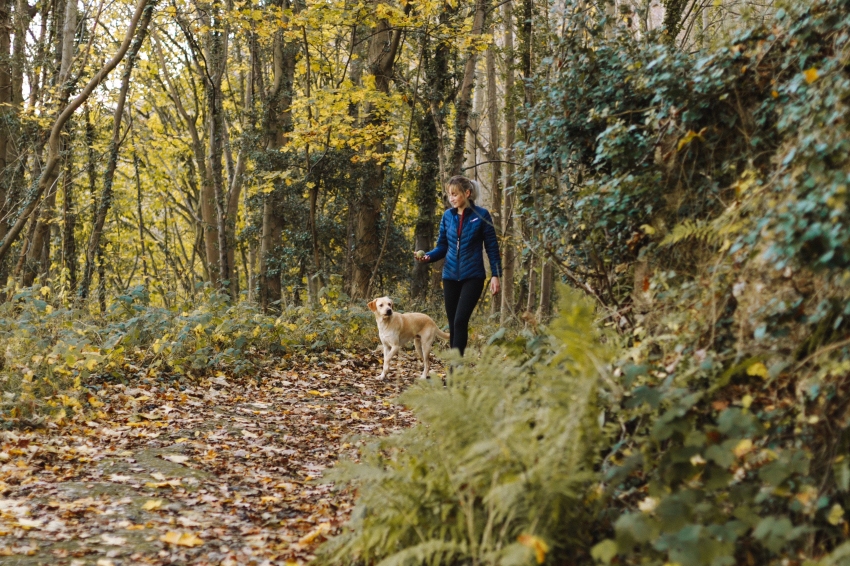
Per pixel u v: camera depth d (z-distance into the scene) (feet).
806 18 11.73
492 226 21.53
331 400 25.13
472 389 11.30
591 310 10.99
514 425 9.98
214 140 55.62
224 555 11.84
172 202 100.94
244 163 74.79
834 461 8.74
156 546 11.94
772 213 9.84
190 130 80.02
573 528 9.30
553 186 18.20
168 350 26.96
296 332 33.24
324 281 65.36
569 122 16.89
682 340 11.34
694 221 13.29
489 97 55.16
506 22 52.60
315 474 16.76
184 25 50.60
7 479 14.78
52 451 16.90
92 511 13.32
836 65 10.38
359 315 35.94
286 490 15.61
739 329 10.67
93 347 24.40
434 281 61.77
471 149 72.69
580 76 16.98
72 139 57.72
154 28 70.03
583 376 9.53
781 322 10.04
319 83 69.67
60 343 22.25
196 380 26.07
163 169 94.38
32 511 13.08
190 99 89.20
